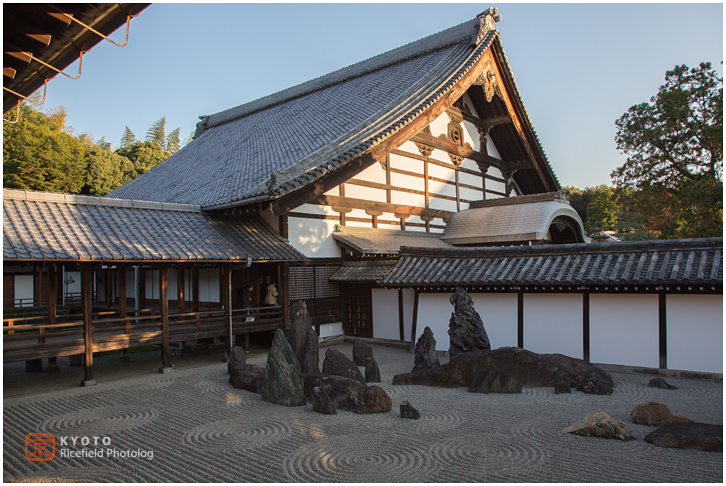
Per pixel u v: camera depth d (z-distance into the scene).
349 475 5.53
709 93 25.34
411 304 14.91
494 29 20.27
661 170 27.48
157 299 18.16
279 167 16.08
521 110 22.08
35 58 4.24
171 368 11.60
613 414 7.65
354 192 16.77
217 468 5.81
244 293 13.93
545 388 9.45
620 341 10.72
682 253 10.30
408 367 12.04
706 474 5.32
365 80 22.44
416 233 18.84
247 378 9.70
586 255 11.47
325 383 8.65
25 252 8.85
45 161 36.09
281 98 25.62
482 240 18.83
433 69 19.31
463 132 21.83
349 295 16.48
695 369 9.86
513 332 12.16
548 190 25.27
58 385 10.29
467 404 8.43
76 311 22.05
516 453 6.09
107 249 10.04
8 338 9.21
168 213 13.21
